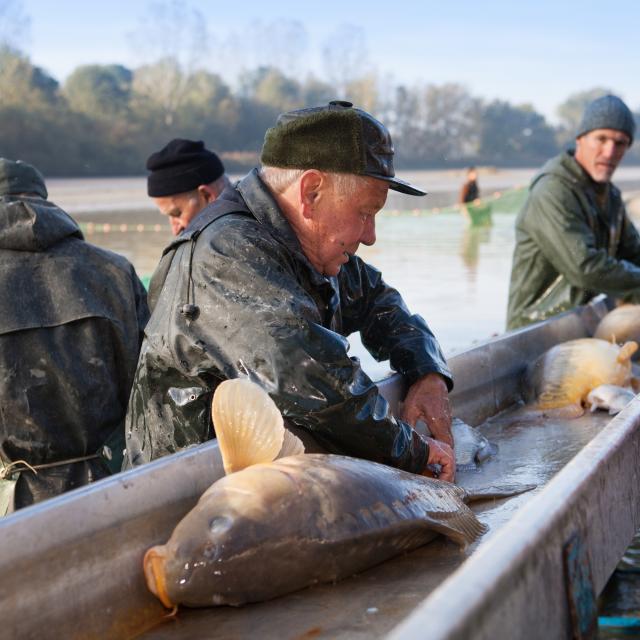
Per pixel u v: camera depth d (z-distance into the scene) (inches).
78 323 142.4
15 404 138.6
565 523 73.9
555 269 229.9
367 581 85.5
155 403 108.2
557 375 161.6
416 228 964.6
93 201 1621.6
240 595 79.1
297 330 98.0
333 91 4918.8
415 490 92.9
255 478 82.3
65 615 75.1
